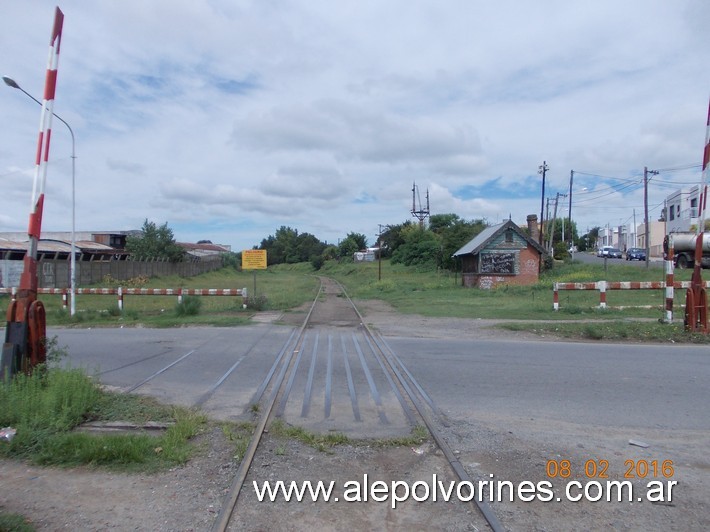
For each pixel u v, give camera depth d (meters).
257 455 5.36
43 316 7.21
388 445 5.68
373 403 7.29
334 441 5.73
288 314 19.58
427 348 11.83
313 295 31.59
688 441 5.93
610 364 10.01
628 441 5.91
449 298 26.75
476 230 50.09
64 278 34.22
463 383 8.47
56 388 6.29
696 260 13.53
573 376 8.98
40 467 5.01
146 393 7.70
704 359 10.55
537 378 8.84
